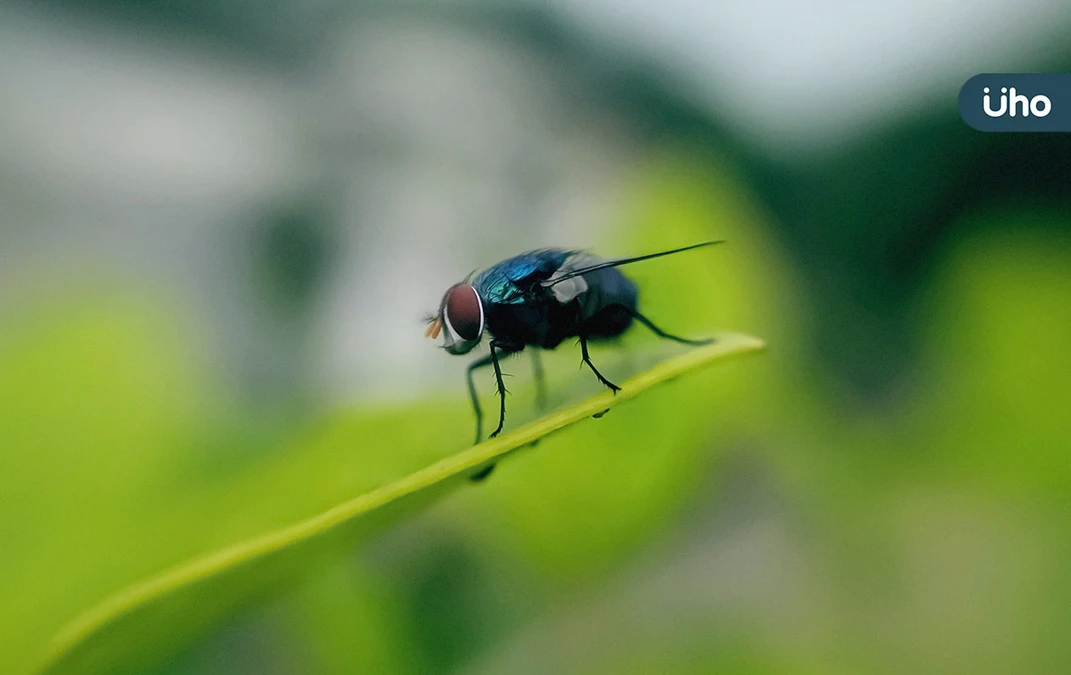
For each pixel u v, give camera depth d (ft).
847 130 0.48
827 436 0.39
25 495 0.27
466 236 0.44
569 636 0.34
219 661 0.33
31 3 0.44
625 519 0.33
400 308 0.43
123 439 0.30
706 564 0.37
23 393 0.30
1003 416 0.37
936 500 0.37
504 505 0.33
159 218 0.43
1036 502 0.36
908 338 0.42
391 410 0.31
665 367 0.31
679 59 0.49
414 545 0.33
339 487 0.30
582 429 0.33
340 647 0.33
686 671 0.35
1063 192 0.44
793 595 0.37
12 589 0.25
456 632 0.33
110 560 0.27
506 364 0.36
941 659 0.36
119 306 0.30
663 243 0.35
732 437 0.38
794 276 0.45
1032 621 0.36
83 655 0.21
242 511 0.29
